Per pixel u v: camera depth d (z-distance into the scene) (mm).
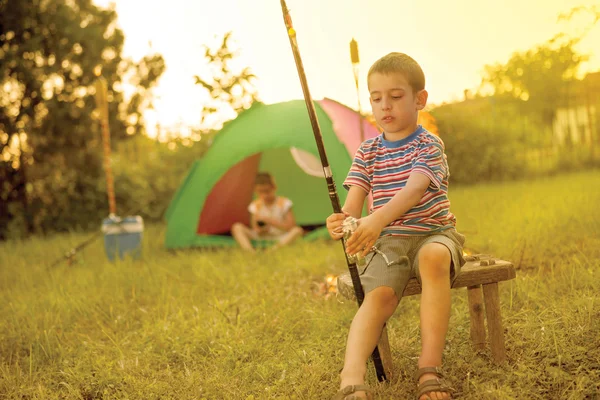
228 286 4488
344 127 6191
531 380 2426
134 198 10070
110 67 10461
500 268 2535
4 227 9500
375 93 2564
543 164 12523
